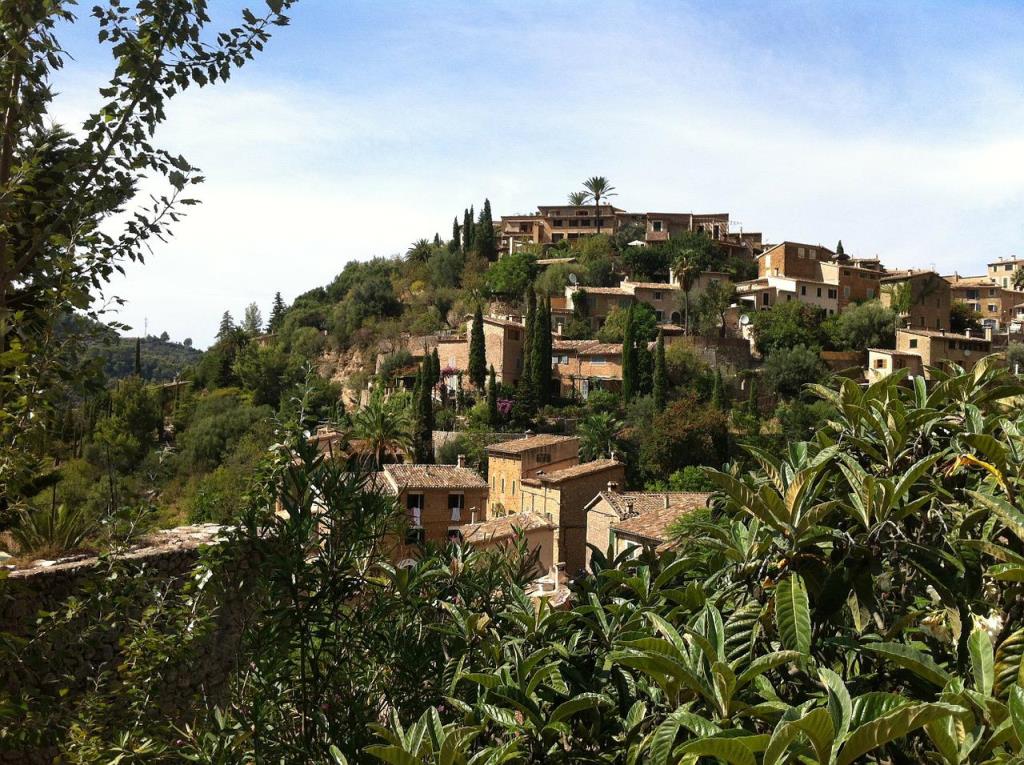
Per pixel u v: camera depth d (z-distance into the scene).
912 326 84.44
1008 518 3.62
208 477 34.97
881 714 2.70
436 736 3.70
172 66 5.76
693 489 47.06
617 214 112.38
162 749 6.16
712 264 97.38
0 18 5.29
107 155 5.63
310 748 5.43
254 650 5.89
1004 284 121.44
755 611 4.06
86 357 5.52
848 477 4.11
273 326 114.00
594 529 33.09
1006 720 2.57
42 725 5.82
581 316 85.88
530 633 5.18
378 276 107.19
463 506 37.97
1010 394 4.96
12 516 5.57
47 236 5.34
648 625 4.54
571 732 4.28
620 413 64.25
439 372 74.50
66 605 6.55
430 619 6.38
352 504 6.07
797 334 76.56
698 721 3.10
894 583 4.27
